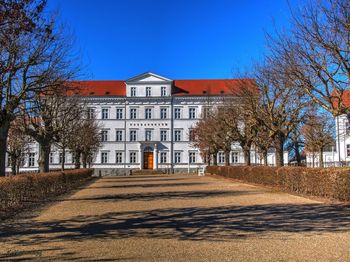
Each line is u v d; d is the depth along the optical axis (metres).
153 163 70.75
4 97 17.81
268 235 9.30
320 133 45.09
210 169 54.09
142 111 71.44
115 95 71.50
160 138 71.00
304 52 17.34
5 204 14.85
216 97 61.69
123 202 17.72
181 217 12.48
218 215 12.81
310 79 18.11
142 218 12.43
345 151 61.06
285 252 7.57
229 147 44.62
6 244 8.70
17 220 12.47
